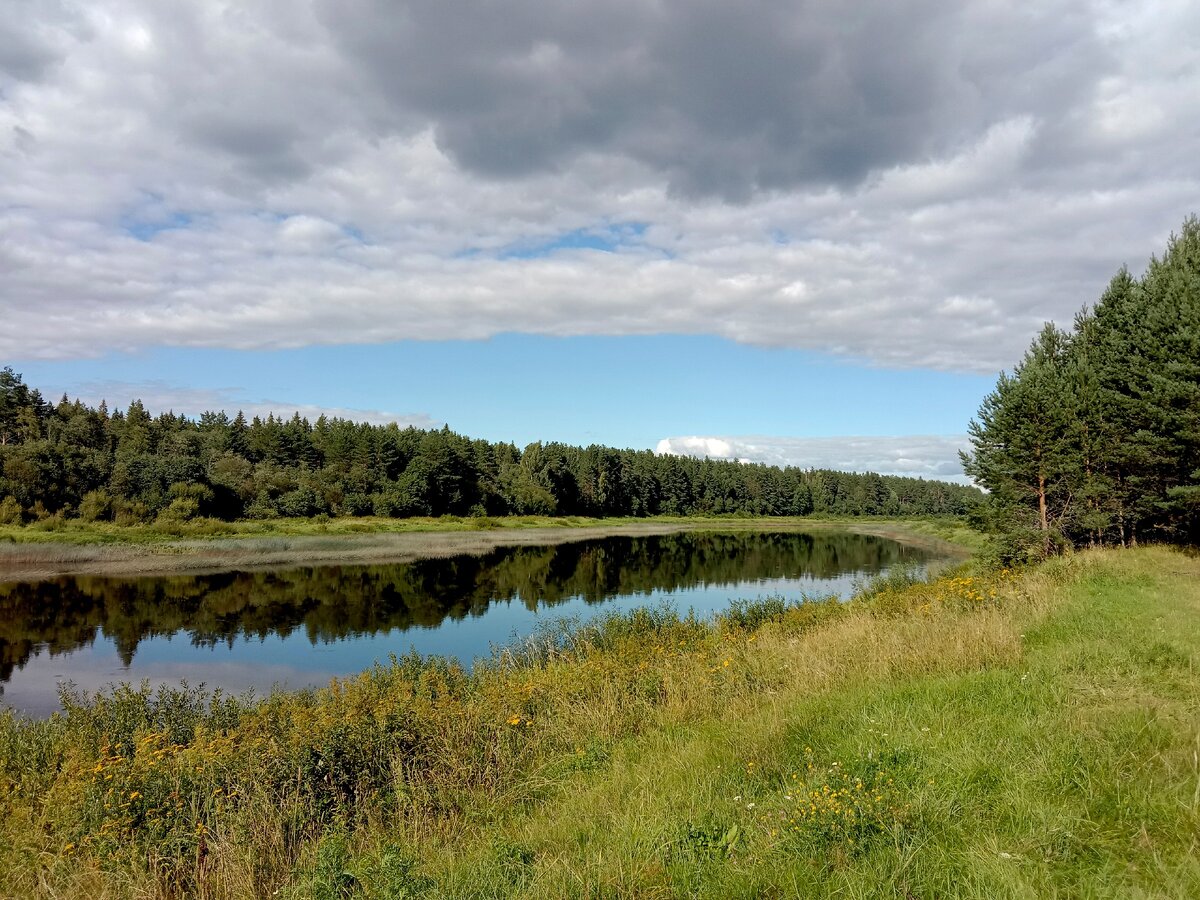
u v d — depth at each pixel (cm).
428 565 4256
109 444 8462
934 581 2209
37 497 5181
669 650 1299
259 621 2492
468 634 2264
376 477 8506
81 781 707
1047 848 412
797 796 512
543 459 9906
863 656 982
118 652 2031
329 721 841
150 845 623
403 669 1288
